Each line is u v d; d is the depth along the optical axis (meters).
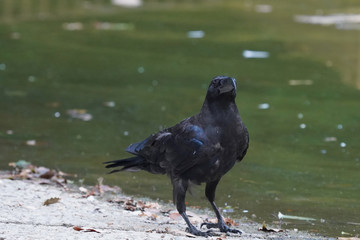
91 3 31.06
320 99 16.25
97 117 14.29
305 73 18.78
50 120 13.97
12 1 30.88
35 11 28.38
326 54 21.17
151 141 8.44
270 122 14.33
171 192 10.31
